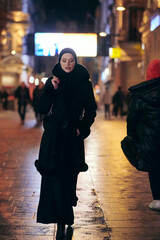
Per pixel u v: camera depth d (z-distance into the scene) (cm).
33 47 2555
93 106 437
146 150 519
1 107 3925
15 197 598
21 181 703
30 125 1945
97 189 651
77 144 439
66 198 426
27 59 5500
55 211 423
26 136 1416
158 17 1661
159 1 1678
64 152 425
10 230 460
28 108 4203
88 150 1107
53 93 425
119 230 461
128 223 485
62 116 429
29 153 1021
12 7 5162
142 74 2220
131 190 645
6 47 4981
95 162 910
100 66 6050
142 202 574
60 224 434
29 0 5800
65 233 444
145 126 521
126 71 3322
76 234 448
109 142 1291
